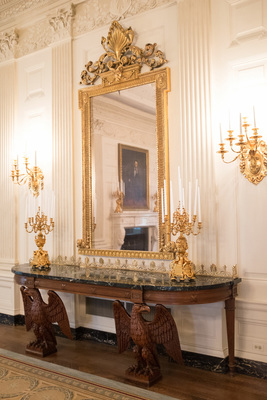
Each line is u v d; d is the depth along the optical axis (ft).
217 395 9.96
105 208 14.15
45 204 15.80
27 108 16.87
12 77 17.33
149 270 12.84
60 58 15.61
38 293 13.12
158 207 12.84
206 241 11.83
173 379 11.01
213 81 12.00
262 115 11.12
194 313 12.07
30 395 10.00
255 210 11.19
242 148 10.99
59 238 15.20
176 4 12.87
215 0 12.07
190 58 12.36
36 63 16.65
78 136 15.11
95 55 14.83
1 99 17.72
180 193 11.24
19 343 14.19
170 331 10.72
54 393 10.09
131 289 10.94
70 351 13.33
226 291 10.86
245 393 10.06
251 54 11.39
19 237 17.02
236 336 11.46
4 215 17.31
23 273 13.26
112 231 13.92
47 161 15.94
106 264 13.79
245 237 11.34
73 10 15.33
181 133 12.43
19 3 16.71
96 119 14.52
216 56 11.99
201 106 12.10
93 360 12.46
